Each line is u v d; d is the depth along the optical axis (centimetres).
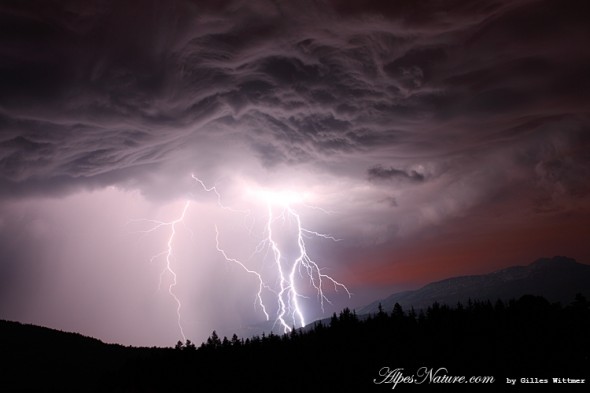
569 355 4047
